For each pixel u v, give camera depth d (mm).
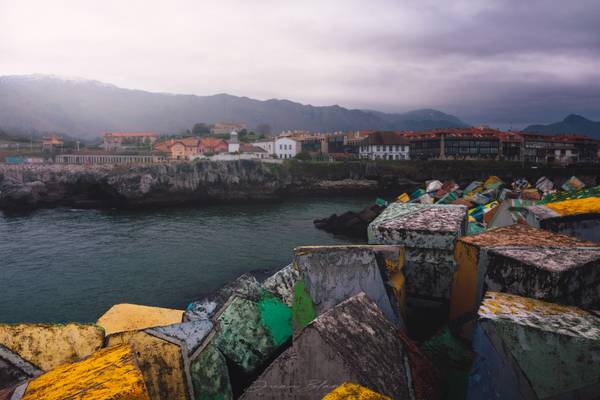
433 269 5805
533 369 3268
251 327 6297
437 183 54438
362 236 44875
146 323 8102
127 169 81812
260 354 6062
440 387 4160
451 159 115812
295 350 3855
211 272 31453
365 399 2541
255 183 89625
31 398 3059
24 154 118250
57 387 3152
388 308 5016
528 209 6840
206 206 77562
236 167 88688
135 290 27422
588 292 4258
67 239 44656
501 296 4059
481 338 3545
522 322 3361
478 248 5035
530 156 127938
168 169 82438
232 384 5707
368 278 5176
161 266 33219
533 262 4266
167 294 26641
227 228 51344
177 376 4512
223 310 6398
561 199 9438
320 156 123250
